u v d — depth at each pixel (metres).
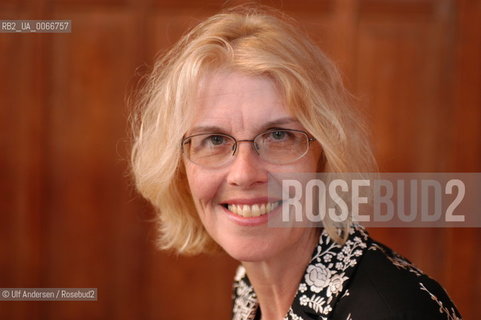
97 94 7.72
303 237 2.89
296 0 7.55
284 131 2.64
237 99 2.60
